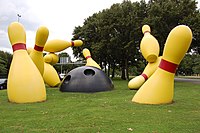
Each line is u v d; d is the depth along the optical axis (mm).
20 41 8477
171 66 7531
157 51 11750
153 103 7613
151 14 20016
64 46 13367
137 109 6785
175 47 7164
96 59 27609
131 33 21859
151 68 12078
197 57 51812
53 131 4648
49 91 11688
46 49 13469
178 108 6984
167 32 19219
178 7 19500
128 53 24062
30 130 4730
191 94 10516
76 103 7891
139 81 12008
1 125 5113
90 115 6012
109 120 5488
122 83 18891
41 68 10906
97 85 11312
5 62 37750
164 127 4910
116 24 23125
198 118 5738
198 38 19750
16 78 8008
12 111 6590
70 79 11609
